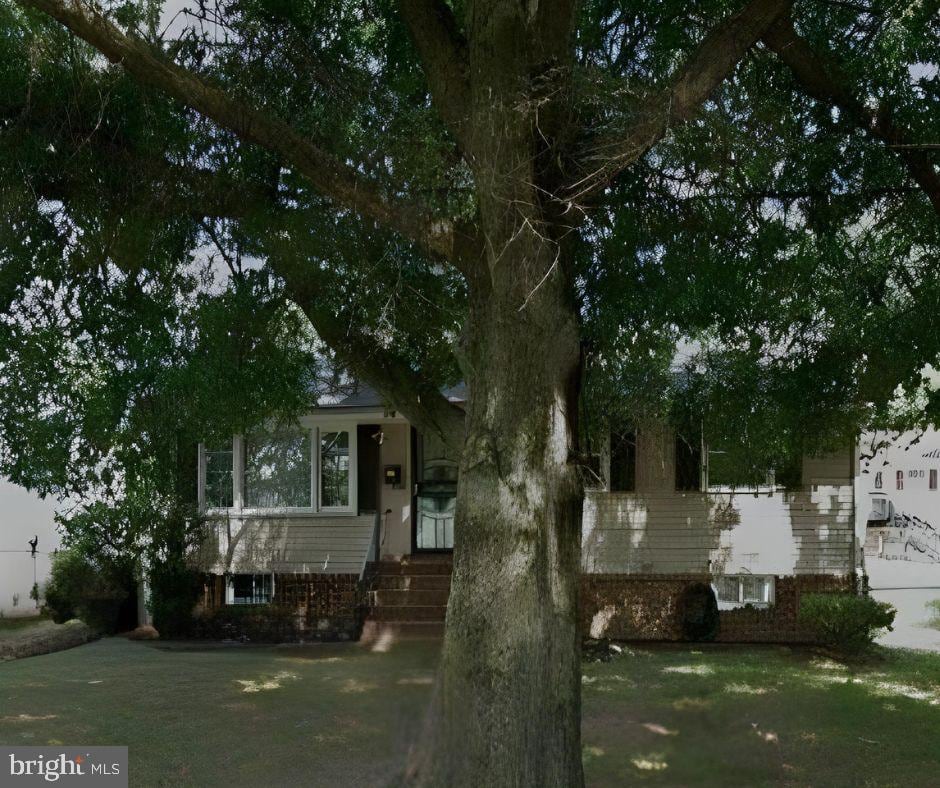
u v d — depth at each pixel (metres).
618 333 8.39
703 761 8.06
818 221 8.80
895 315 8.79
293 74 7.86
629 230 7.99
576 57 7.09
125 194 7.98
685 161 7.98
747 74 8.29
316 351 9.25
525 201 5.98
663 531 15.34
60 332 8.16
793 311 8.84
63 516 15.91
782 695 10.69
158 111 7.95
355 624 14.91
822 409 9.16
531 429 5.95
